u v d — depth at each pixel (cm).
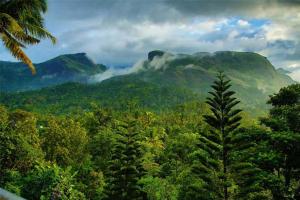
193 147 6731
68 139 4719
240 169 2612
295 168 2714
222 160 2797
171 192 4022
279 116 2831
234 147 2694
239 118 2705
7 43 2052
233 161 2672
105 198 3497
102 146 5772
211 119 2717
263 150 2611
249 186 2577
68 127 4953
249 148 2756
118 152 3541
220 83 2677
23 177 2488
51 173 2336
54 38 2142
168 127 11138
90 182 4334
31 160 2833
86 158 4969
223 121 2714
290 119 2798
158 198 3978
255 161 2603
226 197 2683
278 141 2553
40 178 2319
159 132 9806
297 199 2544
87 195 4216
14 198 260
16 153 2772
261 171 2556
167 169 5584
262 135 2725
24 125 3912
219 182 2708
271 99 3056
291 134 2522
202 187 2795
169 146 7444
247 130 2797
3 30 2016
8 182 2361
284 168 2703
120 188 3456
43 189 2270
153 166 5597
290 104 2967
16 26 1881
